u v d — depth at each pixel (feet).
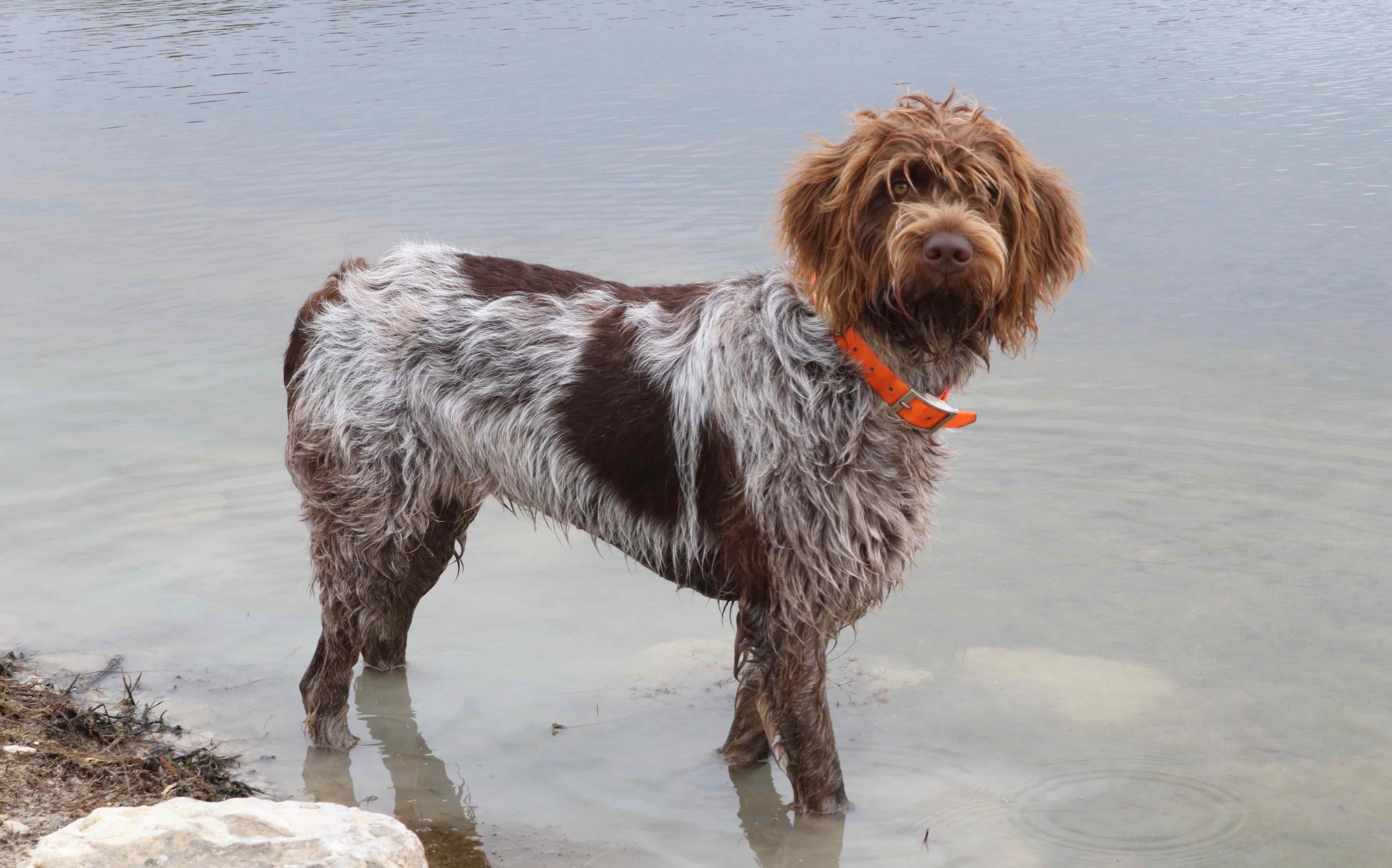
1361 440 24.70
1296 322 30.76
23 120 58.03
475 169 47.24
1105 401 26.84
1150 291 33.14
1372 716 16.76
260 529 22.75
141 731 16.61
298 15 89.35
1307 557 20.75
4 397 28.53
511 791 15.87
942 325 13.09
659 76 64.59
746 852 14.57
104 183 47.44
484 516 23.68
